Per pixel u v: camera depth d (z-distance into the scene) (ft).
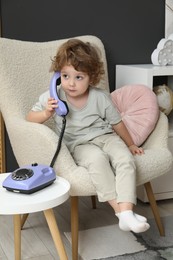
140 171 5.10
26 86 5.91
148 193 5.82
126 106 6.10
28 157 5.26
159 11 7.79
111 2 7.43
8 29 6.86
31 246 5.62
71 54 5.00
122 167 4.81
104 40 7.52
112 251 5.39
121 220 4.55
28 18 6.95
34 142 5.02
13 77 5.79
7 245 5.63
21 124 5.25
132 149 5.40
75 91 5.12
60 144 4.85
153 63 7.48
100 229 6.08
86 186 4.75
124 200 4.62
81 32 7.33
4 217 6.51
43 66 6.15
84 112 5.38
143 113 5.81
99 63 5.28
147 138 5.79
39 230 6.10
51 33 7.14
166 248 5.44
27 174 4.31
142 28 7.73
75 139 5.37
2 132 7.13
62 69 5.08
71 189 4.76
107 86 6.60
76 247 5.03
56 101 4.96
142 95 5.99
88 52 5.15
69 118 5.37
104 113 5.47
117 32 7.57
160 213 6.67
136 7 7.61
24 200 4.07
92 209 6.90
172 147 6.95
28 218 6.50
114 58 7.65
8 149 7.29
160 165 5.27
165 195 7.11
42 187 4.35
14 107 5.65
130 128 5.80
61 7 7.11
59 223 6.31
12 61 5.84
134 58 7.79
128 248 5.47
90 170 4.77
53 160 4.78
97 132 5.37
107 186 4.71
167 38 7.65
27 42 6.17
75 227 4.99
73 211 4.98
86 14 7.30
